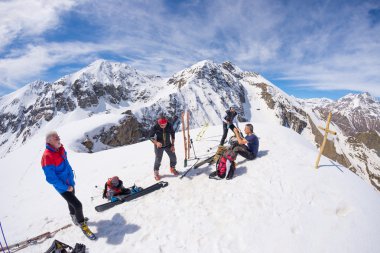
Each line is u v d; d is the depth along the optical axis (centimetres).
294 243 587
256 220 665
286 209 698
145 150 1517
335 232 612
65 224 751
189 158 1148
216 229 652
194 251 593
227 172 862
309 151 1127
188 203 770
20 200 1107
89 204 848
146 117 16312
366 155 17562
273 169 909
